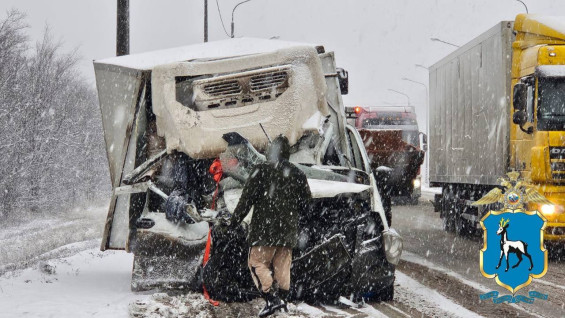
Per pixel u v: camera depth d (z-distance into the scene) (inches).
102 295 332.5
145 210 337.1
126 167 346.9
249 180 279.0
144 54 378.9
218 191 324.8
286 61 333.1
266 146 332.8
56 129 1165.1
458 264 464.1
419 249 554.6
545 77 495.5
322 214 324.8
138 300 290.0
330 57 373.7
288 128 327.9
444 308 311.0
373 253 311.3
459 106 665.6
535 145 499.8
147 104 350.9
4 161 975.6
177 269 320.5
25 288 354.9
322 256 295.3
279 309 279.0
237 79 331.9
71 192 1248.2
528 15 530.0
